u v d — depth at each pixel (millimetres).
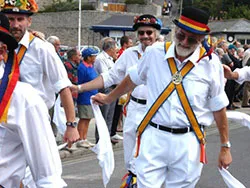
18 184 2904
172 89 3922
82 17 40094
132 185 5629
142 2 45844
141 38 5598
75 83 8703
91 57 8242
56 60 4102
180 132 3941
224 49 13555
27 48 4047
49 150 2869
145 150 4012
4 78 2809
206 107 4039
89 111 8352
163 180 4066
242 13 51281
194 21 3795
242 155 8438
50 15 41531
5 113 2754
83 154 8312
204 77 3932
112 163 5004
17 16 3996
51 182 2852
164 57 3971
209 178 6906
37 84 4102
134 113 5621
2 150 2799
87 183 6621
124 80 4371
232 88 13773
